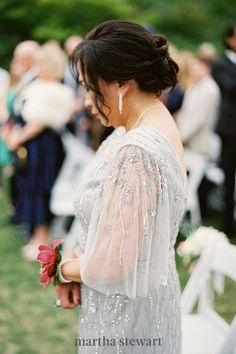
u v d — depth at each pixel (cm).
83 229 178
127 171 159
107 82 166
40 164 462
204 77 548
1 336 338
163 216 161
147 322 172
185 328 241
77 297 187
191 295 249
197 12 1391
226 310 386
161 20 1379
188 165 517
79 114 530
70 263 181
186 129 517
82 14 1210
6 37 1212
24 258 467
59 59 457
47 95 448
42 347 326
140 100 172
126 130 176
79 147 484
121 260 157
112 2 1224
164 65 168
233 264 230
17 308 376
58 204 459
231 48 524
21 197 479
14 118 471
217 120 527
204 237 247
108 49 163
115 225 158
